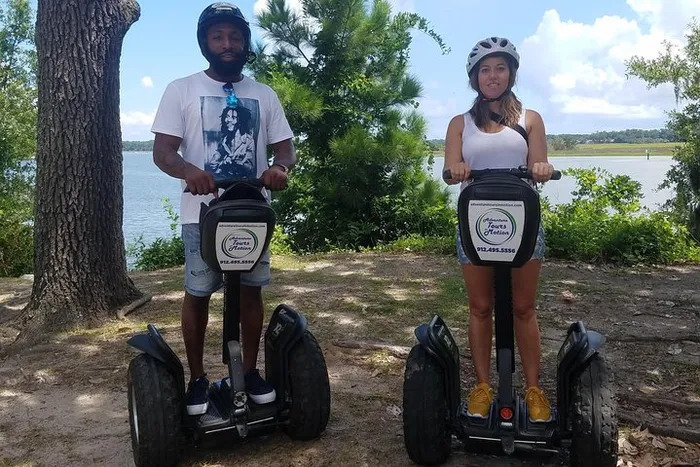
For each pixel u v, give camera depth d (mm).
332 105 12562
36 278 5246
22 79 20234
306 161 12883
